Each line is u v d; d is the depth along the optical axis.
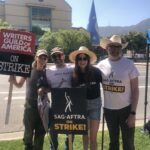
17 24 50.31
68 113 3.18
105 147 4.29
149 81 12.71
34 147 3.72
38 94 3.53
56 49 3.55
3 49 3.34
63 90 3.17
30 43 3.38
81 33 31.27
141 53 43.28
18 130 5.32
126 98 3.33
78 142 4.40
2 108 6.97
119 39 3.30
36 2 51.25
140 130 5.01
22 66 3.39
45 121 3.47
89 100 3.46
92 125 3.50
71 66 3.58
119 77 3.27
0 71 3.36
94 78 3.41
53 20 52.94
